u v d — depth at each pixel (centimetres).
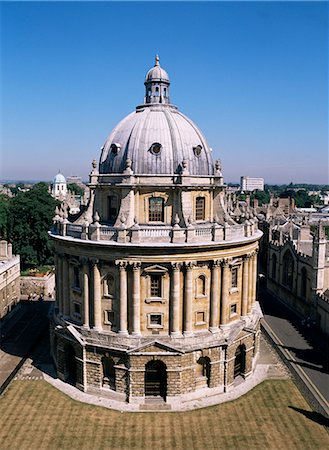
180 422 5100
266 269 11875
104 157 6322
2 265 8356
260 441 4762
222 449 4631
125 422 5094
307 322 8275
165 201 5803
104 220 6175
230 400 5556
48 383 5947
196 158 6091
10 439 4753
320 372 6328
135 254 5294
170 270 5372
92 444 4700
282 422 5103
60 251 6038
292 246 9375
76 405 5422
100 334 5559
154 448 4644
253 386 5906
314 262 8238
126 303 5459
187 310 5481
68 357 6041
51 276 10762
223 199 6381
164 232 5456
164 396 5553
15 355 6850
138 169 5834
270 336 7712
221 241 5512
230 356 5741
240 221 7044
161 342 5325
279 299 10088
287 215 16425
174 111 6569
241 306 6134
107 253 5400
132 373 5403
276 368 6444
